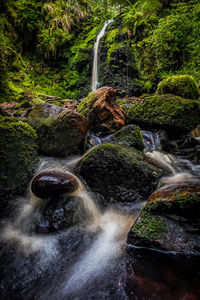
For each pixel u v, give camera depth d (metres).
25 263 1.49
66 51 10.06
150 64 8.11
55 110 3.41
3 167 2.06
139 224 1.58
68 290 1.25
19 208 2.11
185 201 1.53
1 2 8.27
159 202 1.65
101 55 9.26
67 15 10.03
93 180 2.41
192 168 2.92
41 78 9.11
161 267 1.32
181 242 1.39
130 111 3.87
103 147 2.45
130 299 1.12
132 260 1.42
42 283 1.31
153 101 3.72
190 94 3.93
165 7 8.33
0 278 1.36
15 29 8.89
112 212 2.20
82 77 9.49
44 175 2.04
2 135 2.11
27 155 2.45
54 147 3.05
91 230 1.87
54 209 1.93
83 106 3.97
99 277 1.32
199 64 5.73
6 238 1.77
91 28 10.97
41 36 9.36
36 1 9.35
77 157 3.05
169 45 7.16
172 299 1.09
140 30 8.70
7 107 5.65
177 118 3.40
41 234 1.81
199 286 1.16
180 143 3.55
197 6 6.08
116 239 1.71
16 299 1.21
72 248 1.64
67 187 1.96
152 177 2.41
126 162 2.39
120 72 8.52
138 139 3.01
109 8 11.96
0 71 6.85
